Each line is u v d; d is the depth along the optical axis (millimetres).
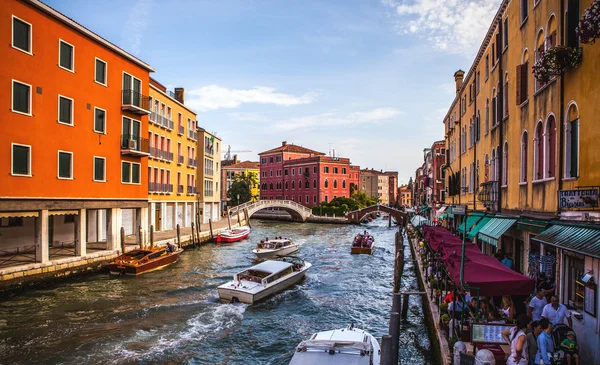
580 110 8734
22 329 13281
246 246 34344
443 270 13812
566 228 8609
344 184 76000
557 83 9969
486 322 7938
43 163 18641
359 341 9734
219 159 55719
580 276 8664
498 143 16500
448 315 11070
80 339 12562
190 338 12953
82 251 20609
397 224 64500
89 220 27328
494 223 14172
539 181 11242
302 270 21094
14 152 17406
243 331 13789
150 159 33062
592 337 7770
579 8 8891
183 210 40750
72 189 20203
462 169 26766
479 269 8695
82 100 21047
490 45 18391
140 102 25562
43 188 18578
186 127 41000
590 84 8305
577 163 9039
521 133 13312
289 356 11922
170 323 14227
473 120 22656
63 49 19953
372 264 27875
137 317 14734
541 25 11492
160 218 35750
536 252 11664
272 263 20000
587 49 8445
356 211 62875
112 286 18953
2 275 16281
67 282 19391
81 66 20984
